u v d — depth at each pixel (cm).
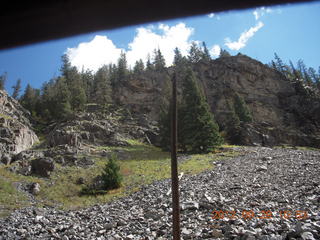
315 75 9550
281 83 7406
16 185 2211
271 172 2075
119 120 5891
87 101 7638
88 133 4353
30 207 1727
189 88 4481
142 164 3153
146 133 5194
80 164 3067
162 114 4644
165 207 1339
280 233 720
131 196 1928
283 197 1227
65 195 2128
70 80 8631
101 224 1166
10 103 5662
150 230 967
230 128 5447
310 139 5078
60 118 6244
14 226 1238
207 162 2981
